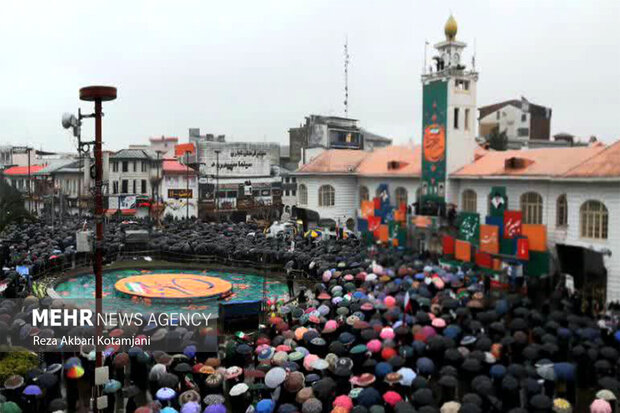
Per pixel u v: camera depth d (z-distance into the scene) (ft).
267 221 293.43
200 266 199.72
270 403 73.31
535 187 166.81
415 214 202.80
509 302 114.52
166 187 325.21
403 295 115.65
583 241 145.69
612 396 74.33
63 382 94.48
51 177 348.38
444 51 200.75
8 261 173.99
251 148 359.25
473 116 199.11
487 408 72.38
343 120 359.25
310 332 98.12
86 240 78.95
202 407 79.71
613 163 140.67
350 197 249.34
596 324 102.58
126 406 80.53
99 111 78.18
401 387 79.82
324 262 168.96
